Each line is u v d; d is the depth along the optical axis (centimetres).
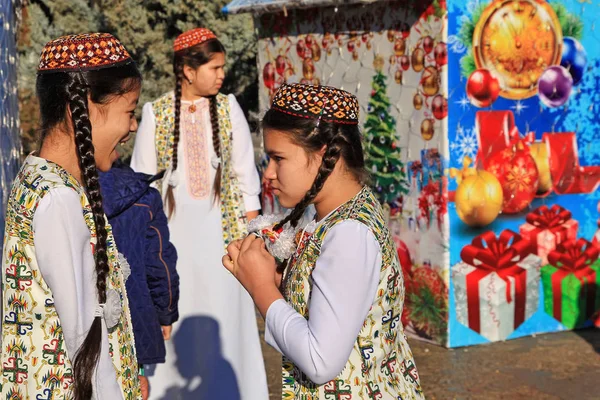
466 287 485
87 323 182
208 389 374
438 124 471
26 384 186
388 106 507
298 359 179
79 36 192
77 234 181
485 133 477
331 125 188
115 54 193
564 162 502
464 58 466
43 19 1062
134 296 271
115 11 1098
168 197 383
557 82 493
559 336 509
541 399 411
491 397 415
